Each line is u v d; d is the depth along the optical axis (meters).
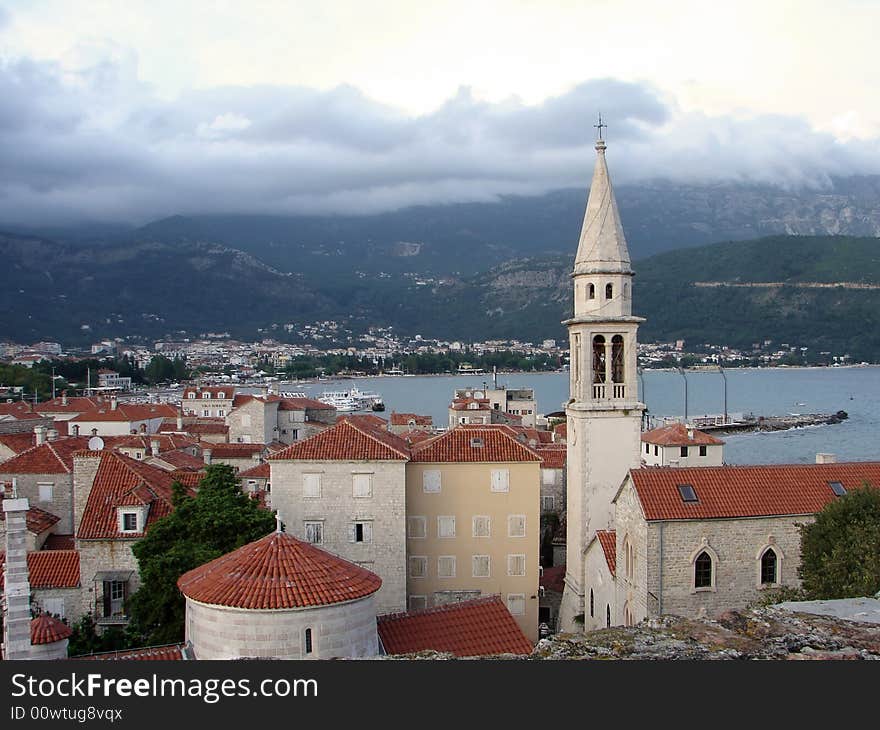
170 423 161.25
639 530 54.16
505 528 75.31
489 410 167.38
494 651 43.91
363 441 71.81
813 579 47.44
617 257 71.81
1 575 53.84
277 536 40.88
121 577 60.25
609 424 71.44
